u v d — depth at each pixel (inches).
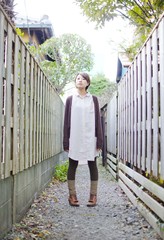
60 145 357.1
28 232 124.1
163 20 113.1
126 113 215.0
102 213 158.9
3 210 113.6
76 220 145.9
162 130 114.5
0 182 109.3
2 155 112.0
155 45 127.3
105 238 120.7
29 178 162.1
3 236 113.7
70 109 181.9
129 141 199.9
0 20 105.2
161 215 116.0
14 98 127.0
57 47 581.3
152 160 134.2
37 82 188.5
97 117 184.4
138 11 195.6
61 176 270.4
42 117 208.8
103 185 246.4
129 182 191.0
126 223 140.1
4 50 115.3
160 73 118.2
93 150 179.2
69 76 602.2
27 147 153.9
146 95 149.3
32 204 170.2
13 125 125.8
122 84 237.9
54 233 126.5
